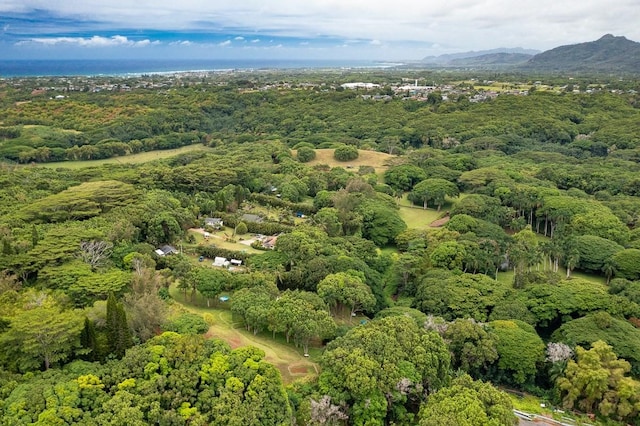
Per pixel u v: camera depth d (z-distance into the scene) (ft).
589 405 219.61
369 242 369.50
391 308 282.15
